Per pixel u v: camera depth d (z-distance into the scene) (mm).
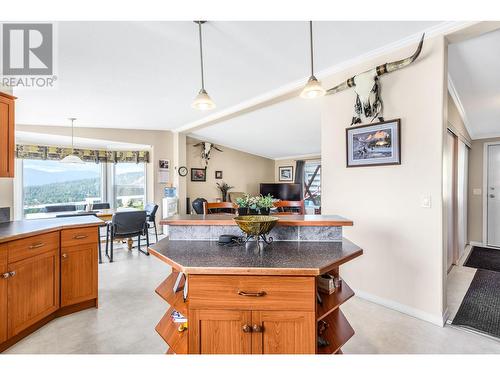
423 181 2256
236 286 1249
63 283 2416
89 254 2578
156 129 6012
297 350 1241
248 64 2750
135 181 6176
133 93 3482
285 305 1238
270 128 5590
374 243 2582
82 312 2521
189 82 3188
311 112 4598
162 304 2689
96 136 5332
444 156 2188
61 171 5531
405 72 2336
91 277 2590
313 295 1238
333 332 1567
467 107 3592
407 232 2361
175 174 6273
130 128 5711
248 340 1249
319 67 2842
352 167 2721
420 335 2070
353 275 2766
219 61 2664
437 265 2195
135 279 3373
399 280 2424
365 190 2637
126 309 2582
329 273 1782
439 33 2127
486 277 3342
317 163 7457
